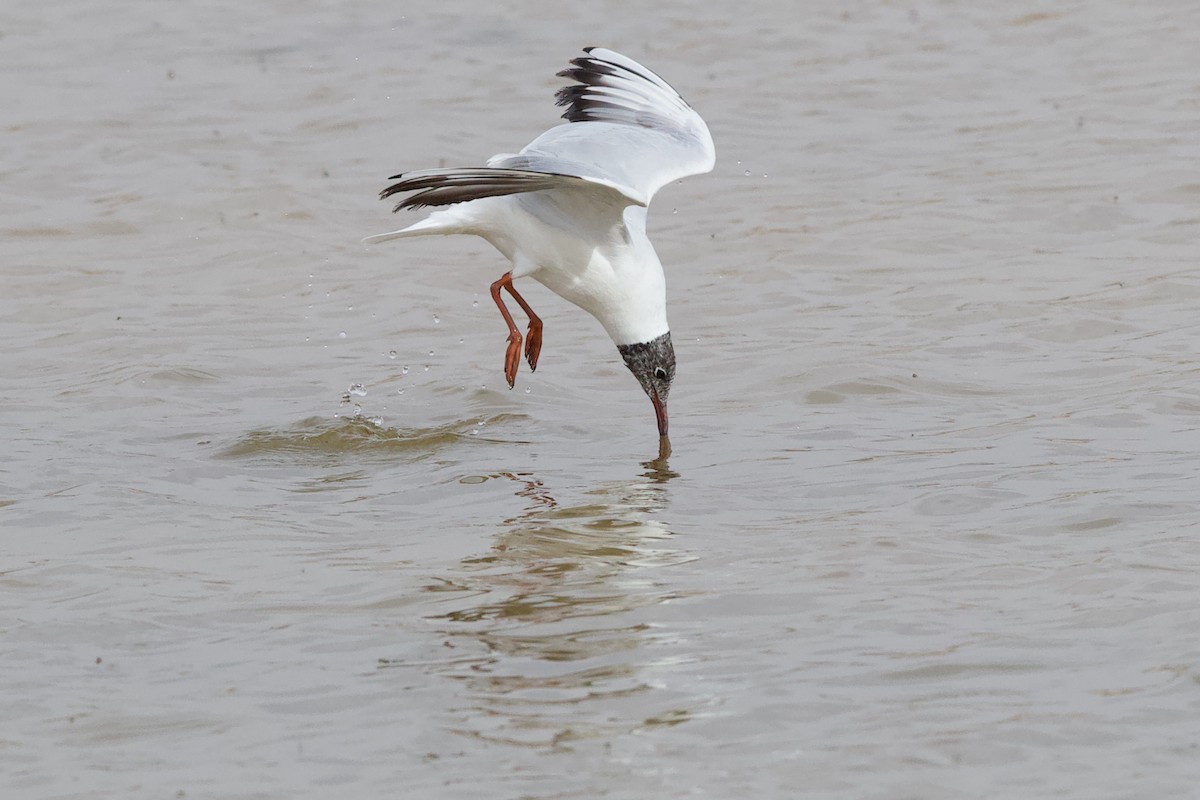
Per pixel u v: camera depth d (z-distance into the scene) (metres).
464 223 12.08
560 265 12.25
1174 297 16.12
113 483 12.00
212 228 19.70
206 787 7.34
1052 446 12.21
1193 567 9.59
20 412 13.95
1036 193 19.95
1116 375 13.98
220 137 23.42
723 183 21.16
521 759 7.51
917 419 13.14
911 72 25.95
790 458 12.31
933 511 10.91
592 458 12.53
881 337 15.37
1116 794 7.07
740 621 9.07
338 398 14.23
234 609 9.45
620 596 9.51
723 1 30.31
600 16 29.58
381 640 8.94
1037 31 27.75
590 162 11.84
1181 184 19.88
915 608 9.16
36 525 11.07
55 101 25.22
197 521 11.14
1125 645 8.53
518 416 13.67
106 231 19.67
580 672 8.46
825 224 19.25
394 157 22.48
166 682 8.48
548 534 10.71
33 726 7.99
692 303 16.81
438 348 15.71
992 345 15.01
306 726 7.92
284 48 28.05
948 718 7.78
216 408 14.05
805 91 25.17
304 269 18.33
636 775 7.33
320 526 11.03
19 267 18.41
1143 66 25.48
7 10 30.45
